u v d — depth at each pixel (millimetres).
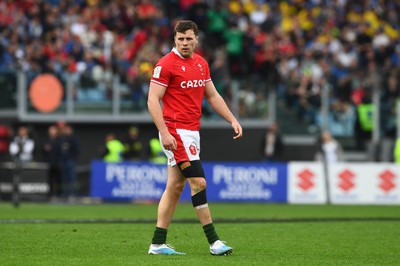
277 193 86938
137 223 54406
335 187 86500
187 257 34906
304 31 122938
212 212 69875
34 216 61906
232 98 107375
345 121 111250
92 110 104625
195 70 35375
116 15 109000
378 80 112625
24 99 102250
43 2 106875
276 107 110062
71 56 104562
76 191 99188
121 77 105188
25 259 34031
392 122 111375
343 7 129625
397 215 66625
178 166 35375
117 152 93562
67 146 92188
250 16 120750
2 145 101625
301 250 38969
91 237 43656
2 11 106250
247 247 40094
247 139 108375
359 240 44062
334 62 116375
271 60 111312
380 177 86188
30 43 104625
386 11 133125
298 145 110250
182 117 35188
